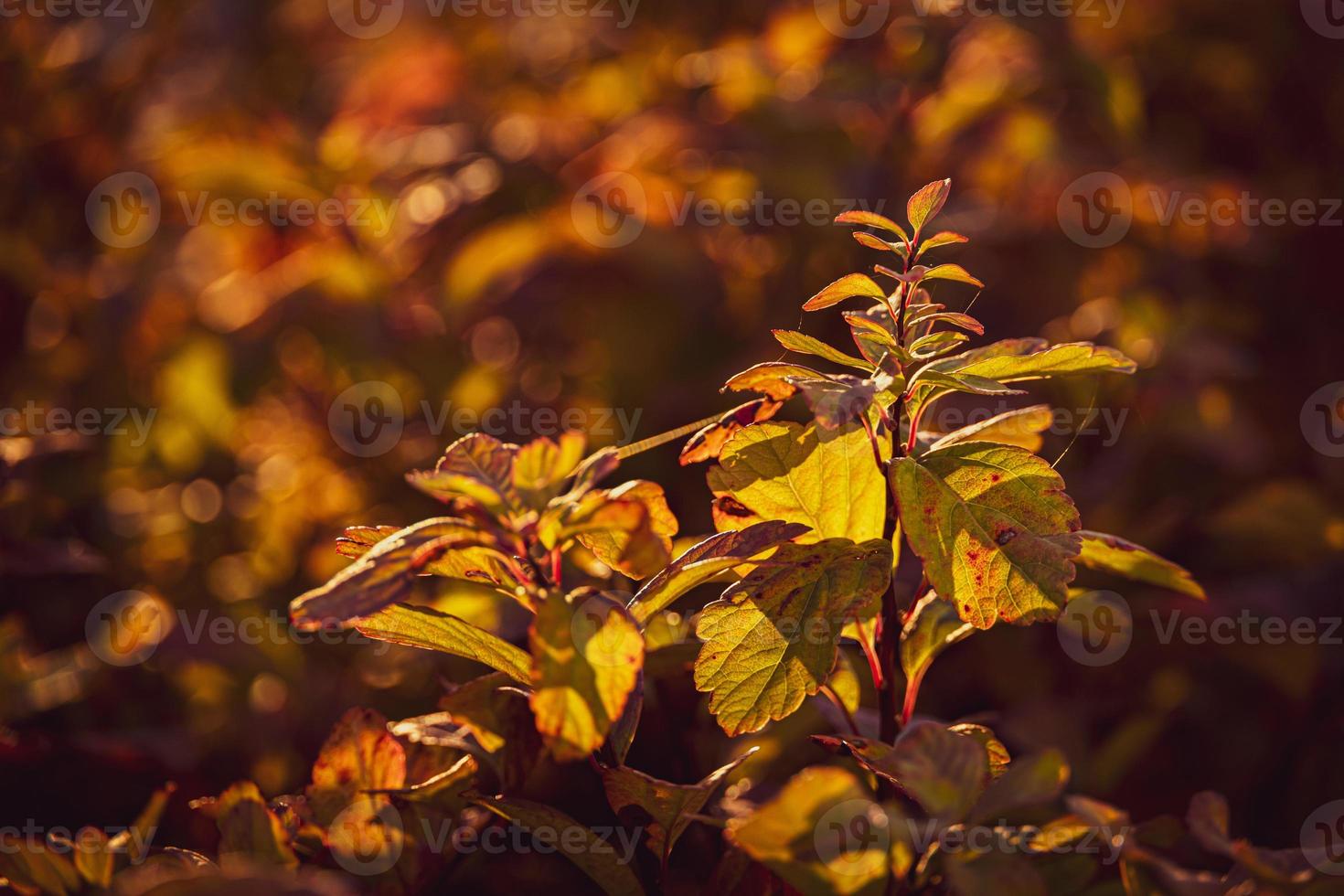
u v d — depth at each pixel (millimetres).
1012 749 1288
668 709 1182
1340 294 1785
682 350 1781
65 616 1462
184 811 1217
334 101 2668
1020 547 1090
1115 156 1978
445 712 1165
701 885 1160
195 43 2541
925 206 1104
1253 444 1668
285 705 1436
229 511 1842
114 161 2207
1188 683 1312
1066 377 1106
